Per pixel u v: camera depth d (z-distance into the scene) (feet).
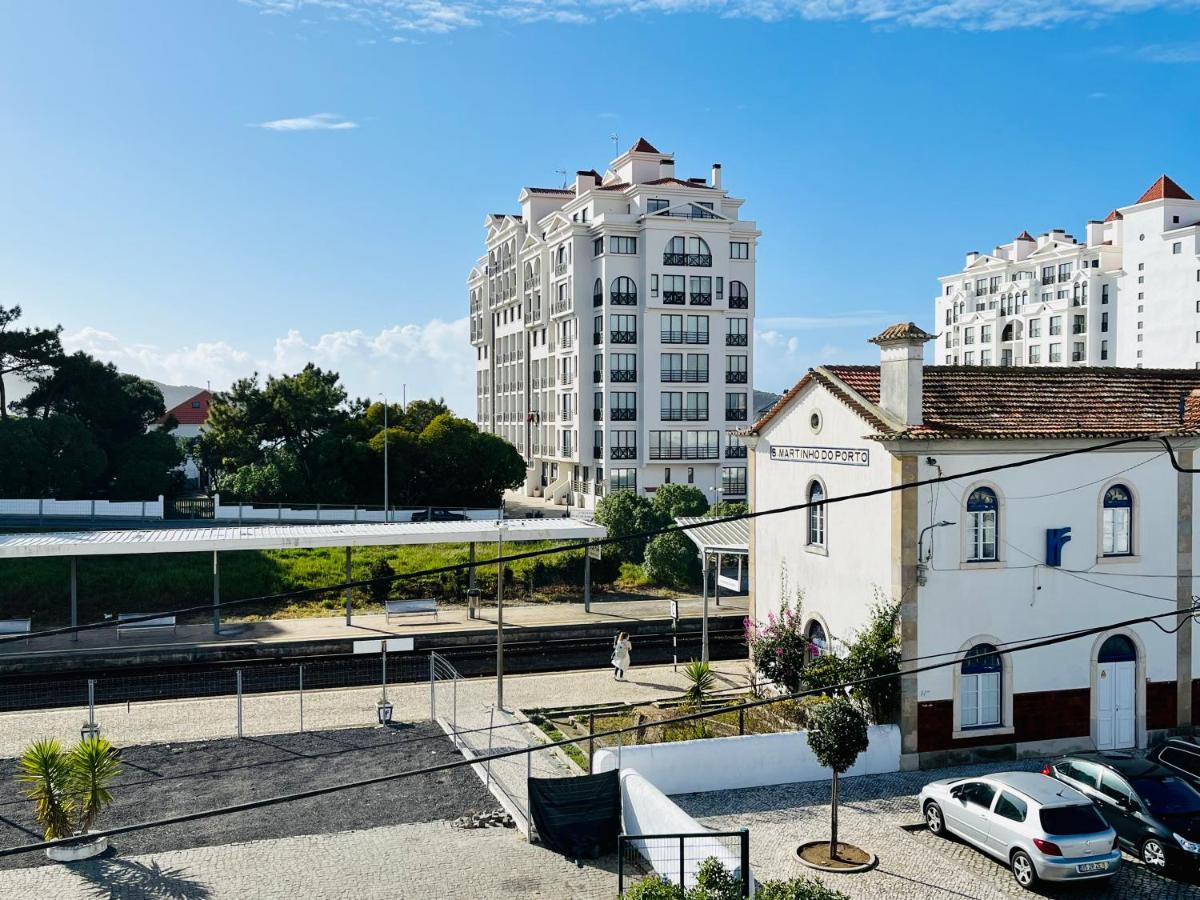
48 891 48.60
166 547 103.65
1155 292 283.18
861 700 67.41
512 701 82.69
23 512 169.78
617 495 154.10
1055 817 49.19
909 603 66.23
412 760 68.23
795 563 80.94
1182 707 72.08
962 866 51.55
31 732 73.46
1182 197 284.41
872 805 59.93
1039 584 68.85
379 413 226.99
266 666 95.20
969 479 67.36
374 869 51.47
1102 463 70.23
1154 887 49.78
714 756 61.98
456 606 123.44
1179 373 81.56
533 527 120.57
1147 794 54.19
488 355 294.66
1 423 178.70
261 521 178.70
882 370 69.72
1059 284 321.32
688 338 211.41
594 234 215.51
